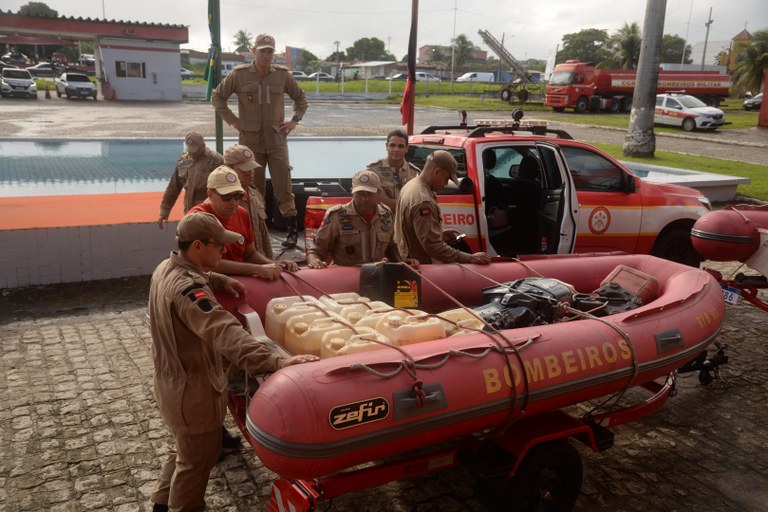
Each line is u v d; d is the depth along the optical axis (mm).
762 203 12500
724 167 16656
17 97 35156
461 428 2795
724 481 3742
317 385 2465
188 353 2703
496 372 2879
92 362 4824
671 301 3801
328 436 2420
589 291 4723
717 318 3990
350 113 33844
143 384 4492
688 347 3652
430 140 6156
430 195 4289
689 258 7273
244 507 3285
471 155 5625
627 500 3518
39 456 3613
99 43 37531
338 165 15008
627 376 3322
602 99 36562
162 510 2996
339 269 4020
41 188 11617
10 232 6242
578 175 6348
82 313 5848
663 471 3820
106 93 38000
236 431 3998
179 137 18844
